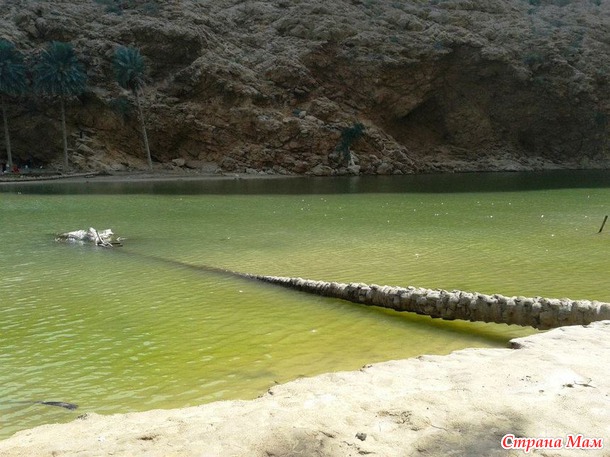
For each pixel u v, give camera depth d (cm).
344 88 7069
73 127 6159
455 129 7475
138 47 6488
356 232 1875
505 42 7350
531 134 7681
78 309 955
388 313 918
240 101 6488
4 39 5944
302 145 6462
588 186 4381
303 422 404
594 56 7531
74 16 6656
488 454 351
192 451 370
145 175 5778
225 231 1930
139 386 624
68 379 649
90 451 384
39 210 2700
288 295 1045
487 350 612
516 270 1227
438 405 424
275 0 7712
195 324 866
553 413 405
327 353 728
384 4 7806
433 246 1569
